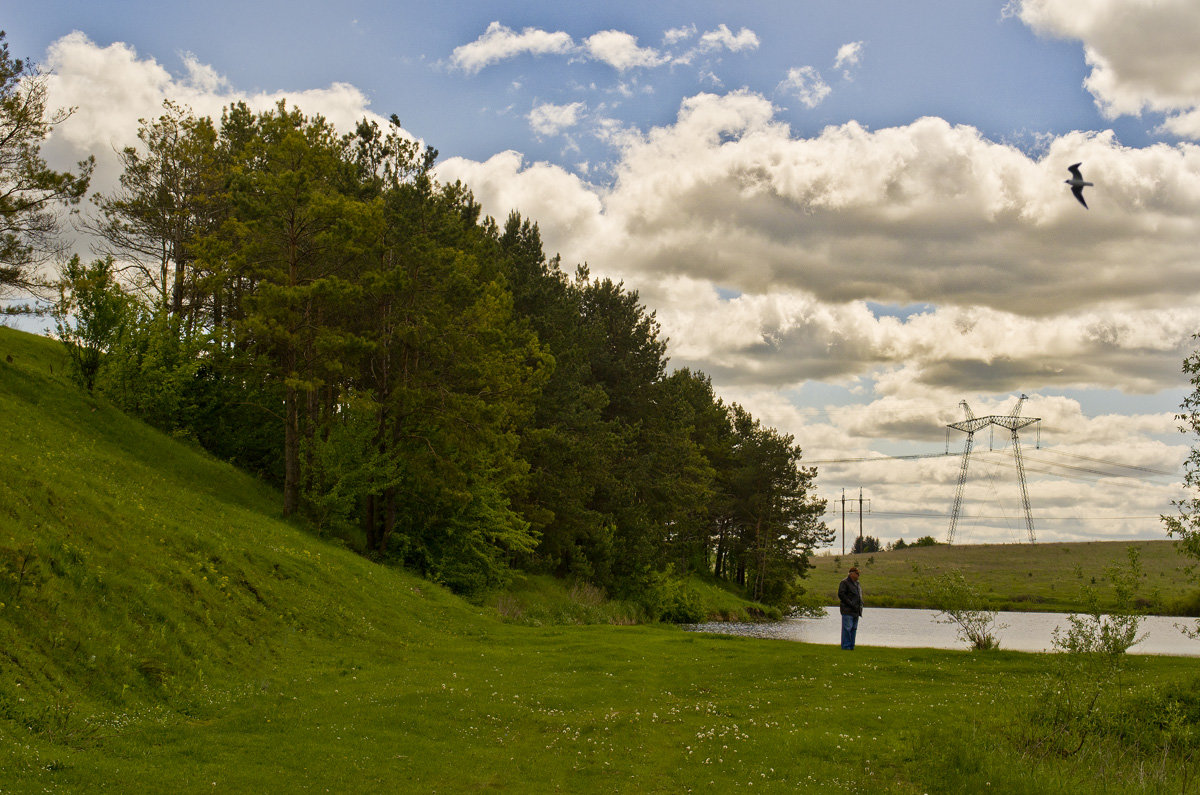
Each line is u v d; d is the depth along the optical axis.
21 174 37.94
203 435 45.44
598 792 11.74
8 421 26.84
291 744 12.74
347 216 36.53
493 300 42.03
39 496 17.62
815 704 17.67
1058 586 113.25
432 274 41.09
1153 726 16.47
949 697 18.42
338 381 42.50
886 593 110.06
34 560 14.61
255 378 41.59
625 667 21.98
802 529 87.38
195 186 48.69
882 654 24.02
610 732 15.05
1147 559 131.00
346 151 47.41
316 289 34.59
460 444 40.88
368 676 18.92
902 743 14.70
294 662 19.31
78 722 11.71
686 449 69.31
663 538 66.12
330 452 37.53
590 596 53.91
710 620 70.31
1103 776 13.55
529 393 45.72
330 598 25.59
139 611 16.27
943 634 50.69
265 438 46.94
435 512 43.88
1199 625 19.83
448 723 14.95
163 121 48.34
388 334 40.28
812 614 90.69
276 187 35.38
